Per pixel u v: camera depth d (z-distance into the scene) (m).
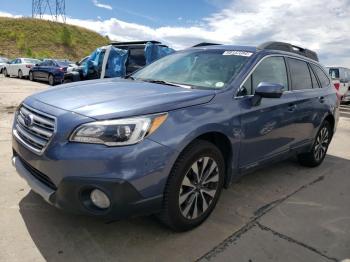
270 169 5.19
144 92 3.20
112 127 2.60
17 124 3.29
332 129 5.67
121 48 13.78
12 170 4.31
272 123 3.91
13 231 2.99
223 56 4.02
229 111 3.30
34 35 56.00
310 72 5.07
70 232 3.04
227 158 3.47
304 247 3.11
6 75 23.98
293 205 3.97
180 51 4.60
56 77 18.36
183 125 2.87
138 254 2.82
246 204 3.90
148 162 2.65
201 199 3.21
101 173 2.54
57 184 2.66
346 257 3.01
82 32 63.81
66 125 2.66
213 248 2.98
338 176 5.12
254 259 2.88
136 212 2.71
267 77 3.99
